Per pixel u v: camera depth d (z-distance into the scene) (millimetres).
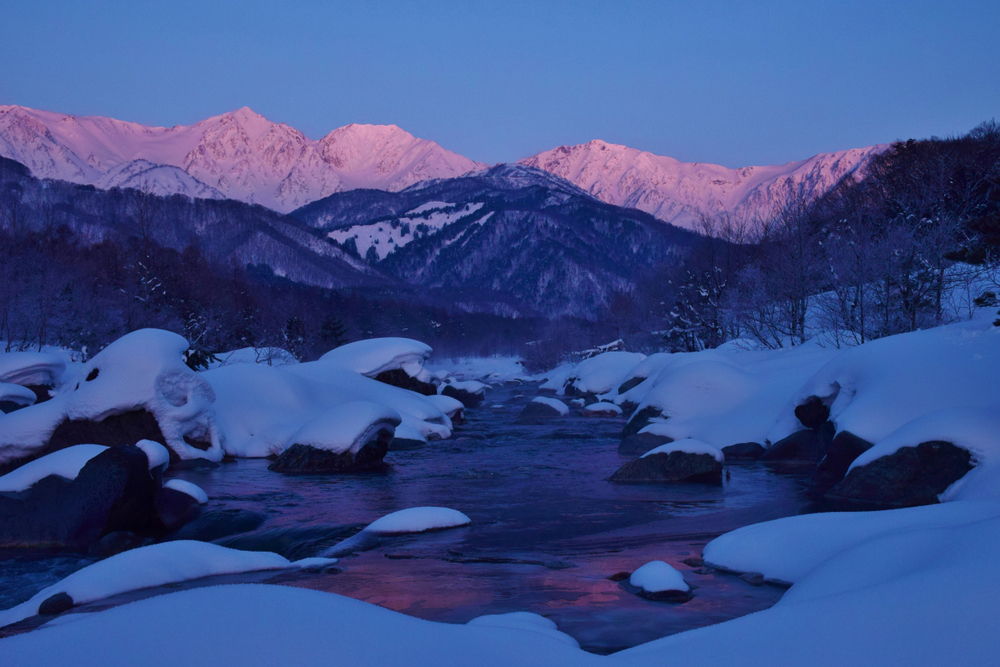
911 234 20594
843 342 21422
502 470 14039
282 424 16938
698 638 3199
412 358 25578
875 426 10586
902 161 39469
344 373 22000
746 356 21094
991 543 3641
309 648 2658
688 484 11727
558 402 27000
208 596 3082
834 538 5805
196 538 8672
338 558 6930
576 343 72562
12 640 2746
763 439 14883
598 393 33594
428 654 2740
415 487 12133
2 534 8242
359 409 14586
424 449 17719
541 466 14578
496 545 7566
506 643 2965
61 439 13758
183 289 52219
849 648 2803
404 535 8148
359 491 11789
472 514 9539
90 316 35938
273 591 3174
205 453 14812
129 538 8297
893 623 2918
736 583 5695
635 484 11977
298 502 10836
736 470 13141
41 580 7059
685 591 5375
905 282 20172
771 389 16531
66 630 2793
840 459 10797
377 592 5570
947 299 21500
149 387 14148
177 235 199750
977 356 10859
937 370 10930
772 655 2850
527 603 5230
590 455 16406
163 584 5719
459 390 35812
